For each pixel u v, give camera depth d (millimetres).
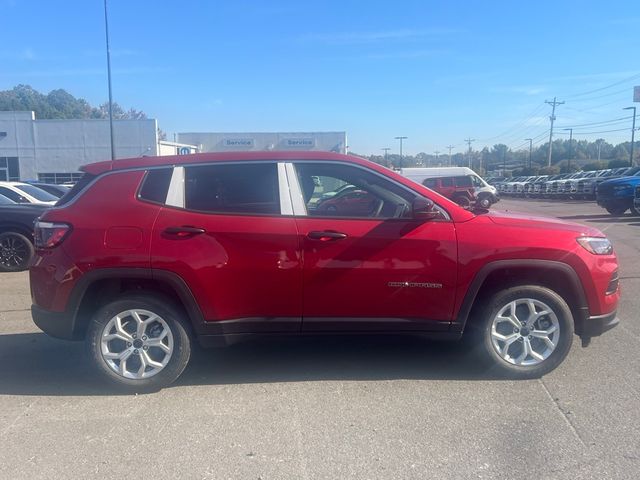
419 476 3297
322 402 4316
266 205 4570
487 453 3535
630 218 19922
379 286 4508
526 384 4586
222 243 4457
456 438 3727
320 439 3748
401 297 4539
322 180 4707
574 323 4746
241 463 3471
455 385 4598
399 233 4492
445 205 4625
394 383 4656
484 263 4492
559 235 4594
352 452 3576
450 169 29859
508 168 131125
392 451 3578
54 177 44656
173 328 4527
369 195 4688
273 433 3842
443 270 4496
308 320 4570
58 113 123500
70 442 3758
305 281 4492
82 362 5316
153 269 4418
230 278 4469
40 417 4145
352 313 4578
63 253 4469
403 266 4488
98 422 4051
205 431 3889
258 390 4566
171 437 3811
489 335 4645
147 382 4523
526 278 4719
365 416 4066
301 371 4961
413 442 3686
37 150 44375
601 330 4715
